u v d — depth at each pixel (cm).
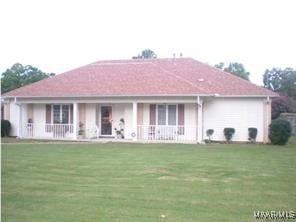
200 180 1362
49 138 3097
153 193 1157
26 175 1444
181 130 2984
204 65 3422
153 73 3155
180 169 1578
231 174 1477
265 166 1675
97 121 3189
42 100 3152
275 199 1094
